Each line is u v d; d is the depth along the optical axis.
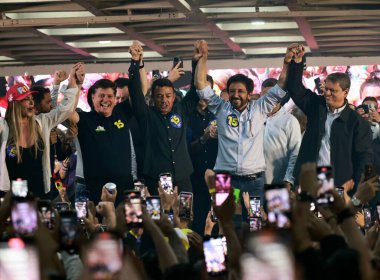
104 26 20.67
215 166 16.64
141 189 11.48
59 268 5.80
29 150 14.12
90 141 15.59
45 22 19.34
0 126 14.02
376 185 8.20
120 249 5.18
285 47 22.33
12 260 4.41
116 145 15.64
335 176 17.06
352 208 8.18
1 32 20.97
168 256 6.51
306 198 6.21
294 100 16.77
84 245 5.23
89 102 15.87
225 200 6.71
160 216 7.69
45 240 5.75
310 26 20.67
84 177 15.66
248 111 16.53
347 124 17.03
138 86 15.95
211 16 19.55
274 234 4.54
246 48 22.36
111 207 8.81
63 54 22.97
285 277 4.43
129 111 15.98
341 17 19.97
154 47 22.52
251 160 16.42
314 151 17.08
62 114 14.77
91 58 23.20
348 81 16.94
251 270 4.45
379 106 20.94
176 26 21.02
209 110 16.66
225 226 6.68
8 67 23.02
